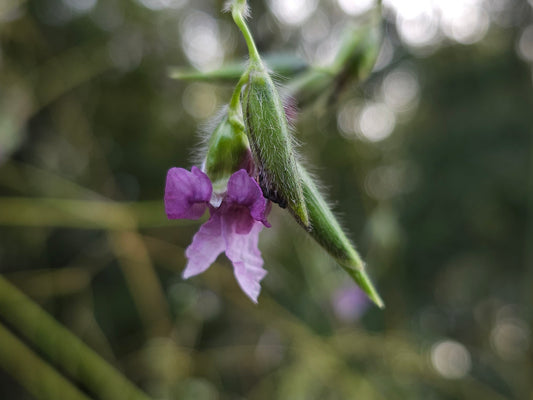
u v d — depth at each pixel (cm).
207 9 19
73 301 18
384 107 24
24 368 13
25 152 18
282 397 16
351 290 17
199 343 20
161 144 22
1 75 15
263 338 19
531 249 26
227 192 5
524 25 33
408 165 31
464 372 20
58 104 18
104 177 19
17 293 13
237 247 5
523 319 27
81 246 21
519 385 22
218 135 5
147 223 16
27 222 15
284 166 5
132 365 18
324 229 5
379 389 18
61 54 19
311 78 8
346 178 20
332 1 16
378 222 15
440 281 34
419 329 25
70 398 13
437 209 33
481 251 33
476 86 34
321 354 16
